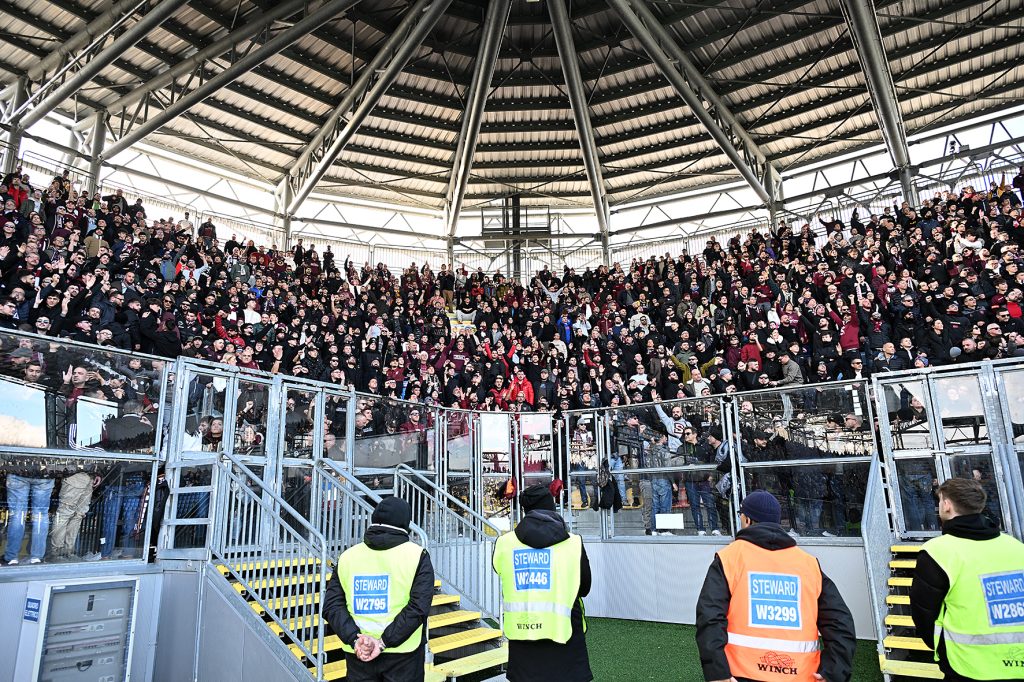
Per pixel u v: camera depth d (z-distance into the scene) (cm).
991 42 1731
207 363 794
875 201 2073
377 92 1672
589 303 1920
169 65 1722
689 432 1058
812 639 323
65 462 656
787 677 318
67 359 672
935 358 1118
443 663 694
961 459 870
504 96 2022
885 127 1775
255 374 847
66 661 555
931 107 1961
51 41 1556
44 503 636
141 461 717
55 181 1417
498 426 1184
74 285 955
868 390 927
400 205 2494
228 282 1495
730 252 1895
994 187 1653
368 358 1323
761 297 1555
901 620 696
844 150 2148
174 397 755
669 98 2003
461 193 2153
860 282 1395
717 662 317
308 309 1568
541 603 442
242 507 671
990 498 848
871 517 732
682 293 1764
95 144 1805
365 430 973
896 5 1597
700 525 1026
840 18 1638
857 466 915
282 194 2292
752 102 1978
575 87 1680
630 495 1096
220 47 1508
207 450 775
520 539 460
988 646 346
